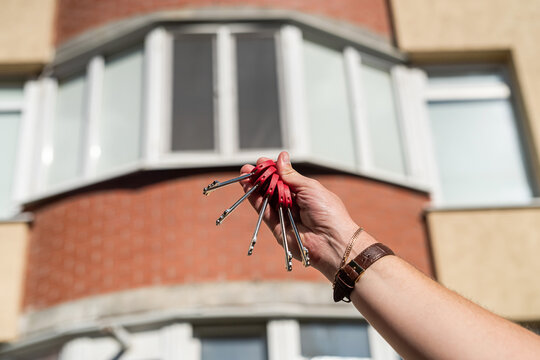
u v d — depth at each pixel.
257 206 2.02
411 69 8.07
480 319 1.47
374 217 6.79
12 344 6.49
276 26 7.51
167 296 6.19
